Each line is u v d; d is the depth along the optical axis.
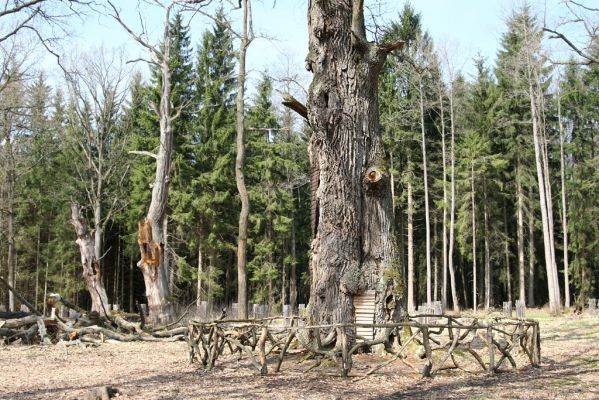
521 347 10.84
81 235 18.69
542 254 44.03
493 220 40.31
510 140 39.47
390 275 11.14
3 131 29.25
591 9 12.34
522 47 30.08
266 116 36.78
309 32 11.70
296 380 8.77
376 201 11.45
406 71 32.56
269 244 37.00
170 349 14.05
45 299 39.47
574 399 7.16
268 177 35.94
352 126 11.38
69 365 11.24
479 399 7.14
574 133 39.50
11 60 22.39
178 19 35.69
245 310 17.61
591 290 35.94
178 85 34.81
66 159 37.59
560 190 41.91
